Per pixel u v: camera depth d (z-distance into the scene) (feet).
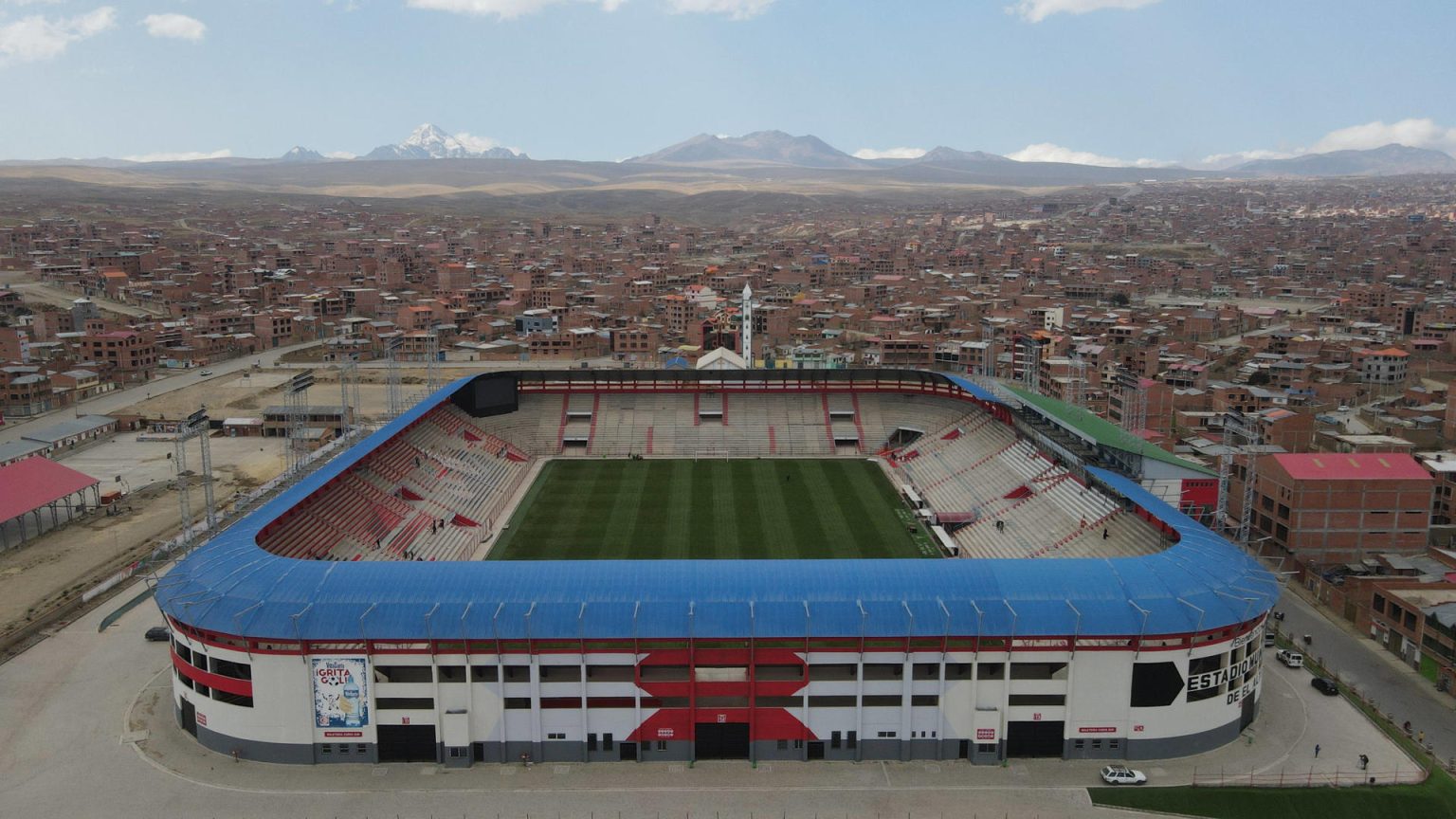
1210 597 262.67
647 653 256.73
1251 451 428.56
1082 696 259.60
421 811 239.09
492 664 256.32
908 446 583.17
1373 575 384.27
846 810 240.32
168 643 333.83
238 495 513.04
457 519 442.50
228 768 257.55
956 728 261.85
